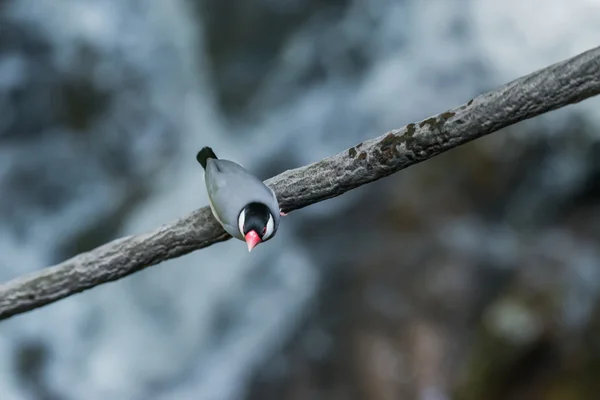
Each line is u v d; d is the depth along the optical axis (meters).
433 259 11.44
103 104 15.92
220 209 3.38
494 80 15.39
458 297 10.82
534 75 2.92
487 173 13.02
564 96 2.89
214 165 3.54
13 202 15.03
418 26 16.48
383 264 11.61
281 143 16.00
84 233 15.06
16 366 13.13
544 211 12.99
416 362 10.20
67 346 13.43
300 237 12.91
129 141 15.83
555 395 9.44
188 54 16.86
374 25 16.75
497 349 9.96
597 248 11.65
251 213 3.31
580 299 10.27
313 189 3.41
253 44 17.05
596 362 9.45
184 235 3.65
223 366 12.41
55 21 16.12
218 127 16.50
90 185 15.43
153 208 15.21
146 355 13.25
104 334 13.55
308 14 17.09
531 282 10.77
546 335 9.91
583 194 13.28
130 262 3.75
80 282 3.81
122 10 16.67
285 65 16.89
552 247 11.73
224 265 13.37
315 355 11.01
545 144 13.39
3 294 3.87
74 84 15.80
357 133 15.65
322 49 16.84
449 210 12.49
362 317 10.98
